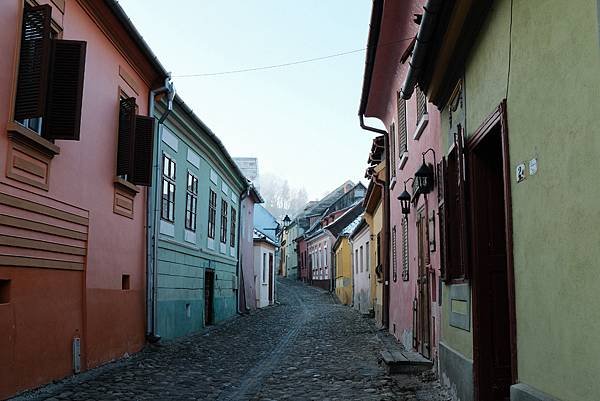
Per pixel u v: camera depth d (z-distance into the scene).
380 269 22.06
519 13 4.88
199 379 9.88
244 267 29.62
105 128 10.96
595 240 3.50
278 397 8.50
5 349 7.45
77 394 8.12
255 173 56.97
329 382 9.68
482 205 6.82
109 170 11.18
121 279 11.81
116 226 11.55
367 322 23.25
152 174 12.96
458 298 7.57
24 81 7.81
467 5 5.92
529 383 4.66
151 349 13.12
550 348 4.23
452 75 7.59
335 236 50.50
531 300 4.61
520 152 4.85
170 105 13.88
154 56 12.41
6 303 7.60
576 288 3.78
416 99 12.08
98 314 10.50
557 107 4.05
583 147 3.65
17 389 7.72
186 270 17.17
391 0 11.21
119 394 8.28
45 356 8.53
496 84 5.61
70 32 9.38
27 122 8.41
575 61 3.75
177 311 16.05
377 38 12.71
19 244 7.87
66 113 8.45
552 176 4.16
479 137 6.35
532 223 4.58
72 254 9.55
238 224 27.50
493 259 6.75
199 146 18.34
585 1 3.58
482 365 6.57
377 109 18.14
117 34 11.16
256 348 14.73
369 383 9.45
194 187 18.06
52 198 8.81
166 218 14.96
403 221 15.02
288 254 89.06
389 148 18.28
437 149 9.24
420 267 11.83
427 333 10.92
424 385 9.05
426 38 6.91
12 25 7.66
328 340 16.64
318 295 50.47
